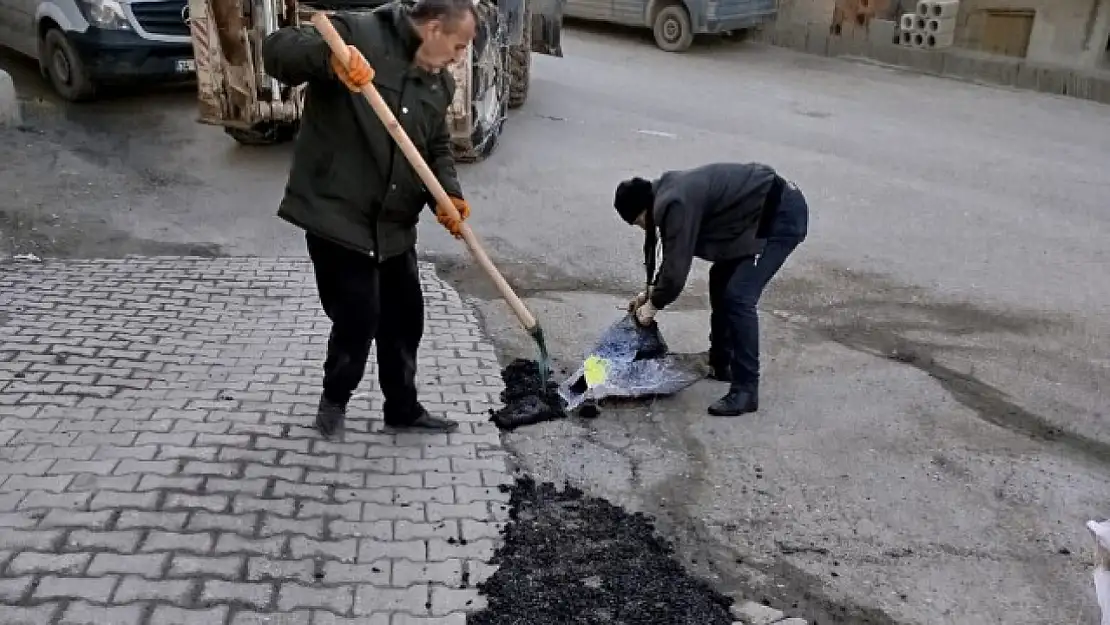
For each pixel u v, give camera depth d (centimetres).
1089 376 463
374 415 380
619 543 317
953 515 343
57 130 793
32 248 548
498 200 691
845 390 435
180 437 347
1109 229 692
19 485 309
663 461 369
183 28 842
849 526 334
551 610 282
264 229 607
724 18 1344
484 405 396
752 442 386
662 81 1162
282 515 309
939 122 1019
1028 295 564
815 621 288
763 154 852
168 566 279
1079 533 336
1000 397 438
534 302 519
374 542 301
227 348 427
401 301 338
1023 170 839
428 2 291
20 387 376
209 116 718
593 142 862
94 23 813
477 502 329
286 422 366
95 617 257
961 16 1330
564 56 1291
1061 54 1247
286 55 289
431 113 312
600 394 402
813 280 575
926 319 526
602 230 641
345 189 305
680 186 372
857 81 1235
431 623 270
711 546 320
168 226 603
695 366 452
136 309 463
